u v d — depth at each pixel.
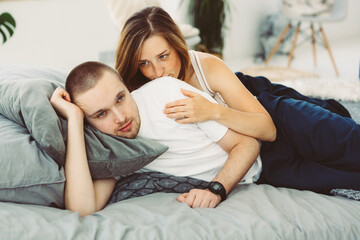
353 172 1.13
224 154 1.16
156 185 1.10
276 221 0.89
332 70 3.96
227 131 1.11
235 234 0.85
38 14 3.37
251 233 0.85
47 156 0.95
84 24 3.62
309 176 1.16
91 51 3.72
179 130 1.11
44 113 0.95
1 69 1.43
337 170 1.15
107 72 1.00
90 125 1.07
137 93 1.18
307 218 0.92
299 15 3.85
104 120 1.03
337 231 0.91
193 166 1.14
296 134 1.22
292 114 1.26
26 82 1.04
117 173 1.05
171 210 0.94
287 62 4.38
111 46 3.82
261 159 1.24
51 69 1.49
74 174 0.98
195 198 1.00
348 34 5.28
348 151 1.15
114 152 1.02
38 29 3.41
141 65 1.31
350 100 2.05
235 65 4.32
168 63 1.28
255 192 1.04
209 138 1.14
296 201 1.02
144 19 1.23
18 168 0.90
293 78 3.47
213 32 3.91
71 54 3.63
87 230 0.83
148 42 1.23
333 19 3.76
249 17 4.55
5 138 0.94
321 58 4.43
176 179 1.11
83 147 0.99
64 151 0.96
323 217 0.93
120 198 1.08
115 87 1.00
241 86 1.27
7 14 1.82
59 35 3.52
